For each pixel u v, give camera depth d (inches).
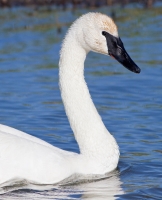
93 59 908.0
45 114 647.1
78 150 546.9
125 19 1171.3
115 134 589.9
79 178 474.0
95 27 478.9
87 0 1322.6
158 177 486.9
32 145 463.8
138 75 804.0
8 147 455.8
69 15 1195.3
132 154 539.5
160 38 1006.4
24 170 454.6
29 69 831.7
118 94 724.0
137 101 695.1
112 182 474.6
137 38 1013.8
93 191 454.0
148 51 917.8
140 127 608.4
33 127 607.2
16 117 637.3
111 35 481.7
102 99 705.6
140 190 457.4
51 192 449.1
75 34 481.1
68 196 442.6
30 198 437.1
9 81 772.6
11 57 896.9
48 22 1136.8
